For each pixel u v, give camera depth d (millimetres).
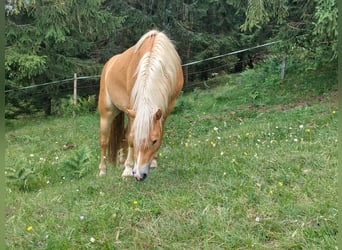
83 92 14188
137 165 4008
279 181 4082
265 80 11266
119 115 5473
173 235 3256
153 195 4055
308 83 9797
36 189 5176
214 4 15750
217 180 4246
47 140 9062
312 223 3225
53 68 12734
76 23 12195
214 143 5969
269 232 3148
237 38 16188
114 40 14672
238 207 3562
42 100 13797
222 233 3180
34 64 11289
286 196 3668
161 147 6562
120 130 5492
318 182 3910
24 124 12367
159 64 4352
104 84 5398
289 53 9797
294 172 4270
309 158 4586
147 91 4188
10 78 12367
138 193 4133
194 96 12414
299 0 8625
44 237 3328
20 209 4074
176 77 4633
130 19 14266
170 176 4602
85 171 5723
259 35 14039
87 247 3146
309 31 8641
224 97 10891
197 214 3510
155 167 5145
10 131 11062
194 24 15938
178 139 7266
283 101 9188
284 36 9234
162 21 15055
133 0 14836
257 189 3879
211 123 8484
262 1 8055
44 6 11320
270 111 8367
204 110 10172
